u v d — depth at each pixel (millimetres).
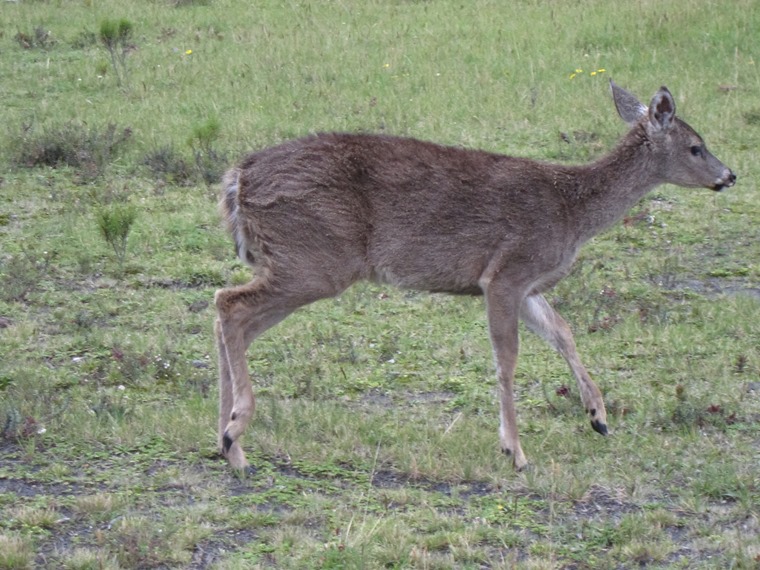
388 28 45625
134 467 16984
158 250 26516
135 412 18656
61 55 43062
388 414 19344
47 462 16969
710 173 20141
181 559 14391
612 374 21250
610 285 25500
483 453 17703
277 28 46125
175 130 34812
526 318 19094
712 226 28906
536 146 33438
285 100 37406
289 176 17656
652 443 18375
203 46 43844
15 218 28062
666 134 19781
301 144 17984
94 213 27938
